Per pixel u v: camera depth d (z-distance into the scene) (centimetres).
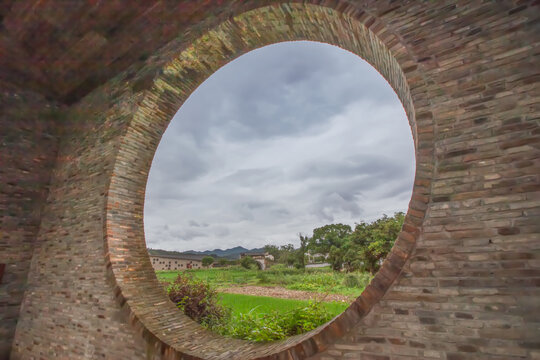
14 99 529
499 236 195
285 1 340
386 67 310
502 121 209
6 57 493
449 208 214
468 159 215
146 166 482
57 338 427
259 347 318
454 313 198
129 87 484
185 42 438
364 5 294
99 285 406
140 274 423
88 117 537
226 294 884
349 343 227
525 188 193
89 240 437
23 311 485
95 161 480
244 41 432
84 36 459
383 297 222
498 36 224
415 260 217
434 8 257
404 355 207
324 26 352
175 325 378
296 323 395
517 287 184
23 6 410
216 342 356
